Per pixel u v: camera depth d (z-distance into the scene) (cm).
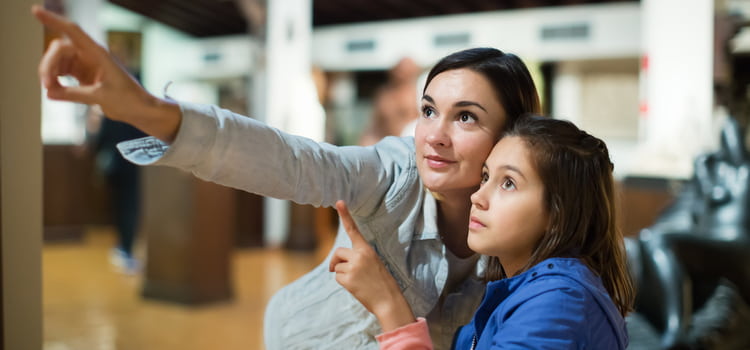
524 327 80
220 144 87
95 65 75
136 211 515
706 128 509
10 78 117
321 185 100
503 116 100
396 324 89
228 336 329
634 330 252
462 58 102
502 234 91
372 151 113
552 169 89
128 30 1270
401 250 110
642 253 268
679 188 441
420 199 111
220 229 408
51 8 807
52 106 708
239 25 1216
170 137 86
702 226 271
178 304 393
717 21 524
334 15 1084
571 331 79
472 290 117
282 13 677
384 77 1145
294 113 663
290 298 123
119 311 377
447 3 984
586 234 93
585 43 889
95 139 529
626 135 956
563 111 976
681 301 247
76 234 659
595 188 91
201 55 1259
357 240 92
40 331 123
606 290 96
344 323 117
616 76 953
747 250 253
